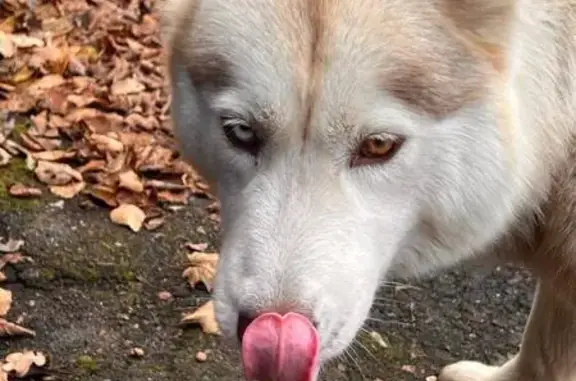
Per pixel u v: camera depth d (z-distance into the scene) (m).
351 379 0.98
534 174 0.77
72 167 1.20
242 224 0.71
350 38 0.68
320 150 0.69
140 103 1.35
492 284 1.08
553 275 0.83
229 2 0.70
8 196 1.14
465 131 0.72
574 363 0.91
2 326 1.00
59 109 1.29
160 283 1.06
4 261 1.06
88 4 1.54
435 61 0.69
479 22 0.70
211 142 0.74
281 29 0.69
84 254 1.08
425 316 1.05
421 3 0.69
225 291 0.70
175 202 1.16
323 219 0.69
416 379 0.99
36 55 1.39
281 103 0.69
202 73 0.72
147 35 1.51
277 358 0.67
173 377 0.98
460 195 0.74
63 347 1.00
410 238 0.76
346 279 0.69
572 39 0.76
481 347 1.03
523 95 0.74
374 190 0.71
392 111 0.69
